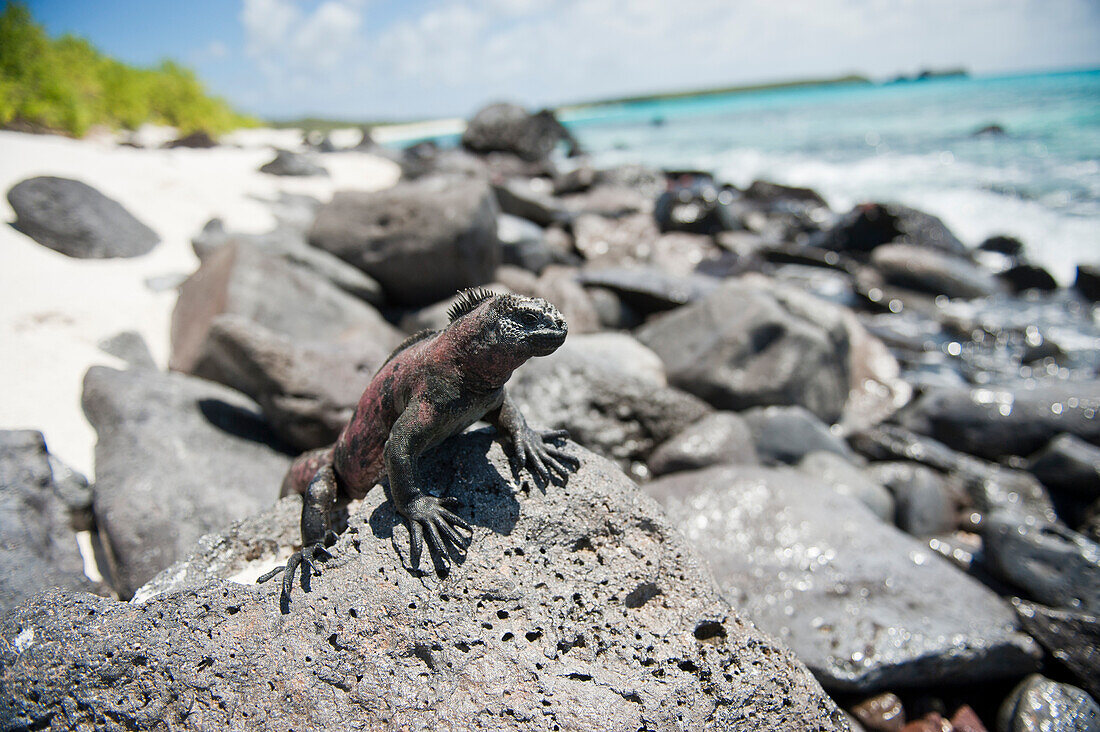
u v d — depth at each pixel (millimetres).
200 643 3117
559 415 8156
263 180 18375
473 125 36719
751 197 25938
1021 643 5109
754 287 10359
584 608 3488
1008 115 39656
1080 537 6367
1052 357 11828
